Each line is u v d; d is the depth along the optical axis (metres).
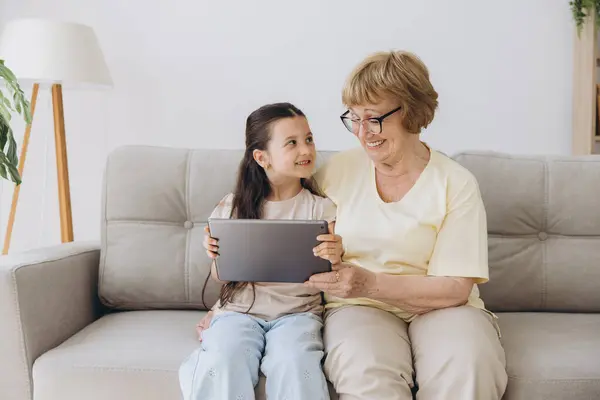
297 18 2.95
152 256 1.85
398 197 1.60
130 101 2.99
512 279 1.84
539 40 2.97
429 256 1.57
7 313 1.50
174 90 2.99
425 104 1.52
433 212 1.54
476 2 2.95
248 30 2.96
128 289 1.85
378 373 1.31
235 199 1.69
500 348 1.39
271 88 2.98
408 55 1.54
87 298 1.86
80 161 3.01
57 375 1.46
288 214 1.66
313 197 1.67
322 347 1.45
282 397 1.33
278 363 1.36
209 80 2.98
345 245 1.59
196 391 1.33
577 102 2.94
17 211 3.03
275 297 1.59
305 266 1.44
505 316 1.80
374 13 2.95
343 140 2.99
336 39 2.96
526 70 2.98
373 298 1.47
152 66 2.98
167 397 1.43
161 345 1.54
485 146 3.01
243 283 1.60
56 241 3.05
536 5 2.95
